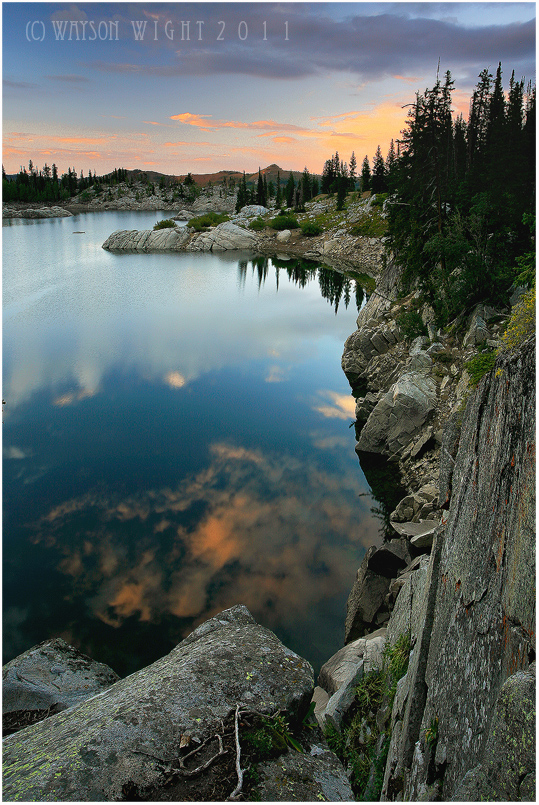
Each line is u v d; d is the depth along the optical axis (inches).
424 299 1604.3
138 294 3297.2
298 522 968.3
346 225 5506.9
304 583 787.4
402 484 1114.7
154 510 1012.5
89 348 2156.7
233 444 1325.0
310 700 234.7
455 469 340.5
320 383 1800.0
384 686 404.8
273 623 695.1
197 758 190.4
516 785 145.9
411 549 711.1
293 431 1406.3
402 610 455.2
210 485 1116.5
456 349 1305.4
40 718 277.3
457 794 179.9
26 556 864.3
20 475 1149.7
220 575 810.8
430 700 275.7
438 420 1151.6
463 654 240.5
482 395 289.4
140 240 5580.7
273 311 2965.1
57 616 724.7
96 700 237.8
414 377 1248.8
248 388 1740.9
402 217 1996.8
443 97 1659.7
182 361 2021.4
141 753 188.4
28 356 2034.9
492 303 1334.9
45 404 1574.8
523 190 1627.7
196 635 291.0
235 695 222.1
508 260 1445.6
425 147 1761.8
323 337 2437.3
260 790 181.6
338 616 711.1
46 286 3383.4
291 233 5944.9
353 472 1177.4
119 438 1349.7
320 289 3612.2
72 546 895.7
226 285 3718.0
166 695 217.2
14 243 5457.7
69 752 188.4
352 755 368.8
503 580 208.7
